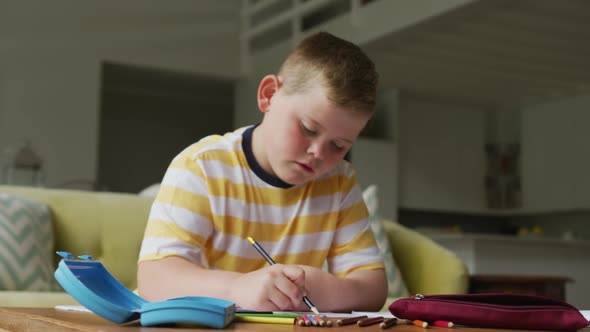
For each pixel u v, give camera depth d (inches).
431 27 189.9
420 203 271.4
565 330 29.7
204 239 44.8
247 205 46.9
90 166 248.4
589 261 177.3
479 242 162.9
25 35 243.6
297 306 33.3
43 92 243.9
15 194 88.7
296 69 40.1
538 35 201.9
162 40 263.1
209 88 305.6
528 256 168.9
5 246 81.9
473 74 241.9
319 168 41.0
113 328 25.2
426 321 30.2
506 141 295.1
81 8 252.4
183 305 25.9
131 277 87.0
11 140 237.5
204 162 46.1
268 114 43.0
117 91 315.0
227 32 272.8
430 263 90.7
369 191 97.2
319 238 48.8
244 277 35.2
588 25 192.7
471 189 284.8
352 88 37.8
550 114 273.9
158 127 331.6
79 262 29.5
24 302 73.7
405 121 271.7
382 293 46.4
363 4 220.1
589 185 253.8
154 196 95.5
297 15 242.2
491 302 30.8
